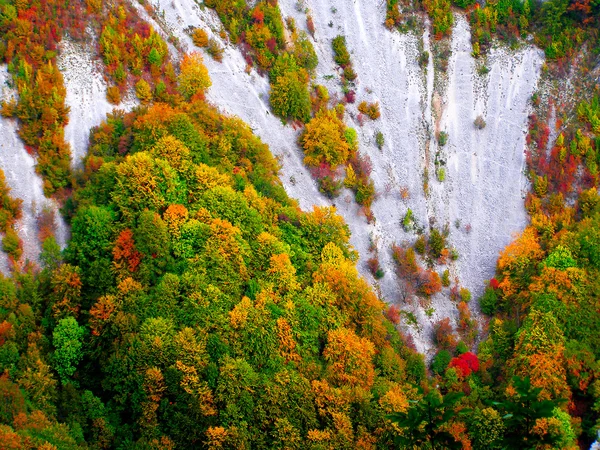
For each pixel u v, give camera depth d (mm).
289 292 73688
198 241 72875
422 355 77562
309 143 91750
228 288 71375
